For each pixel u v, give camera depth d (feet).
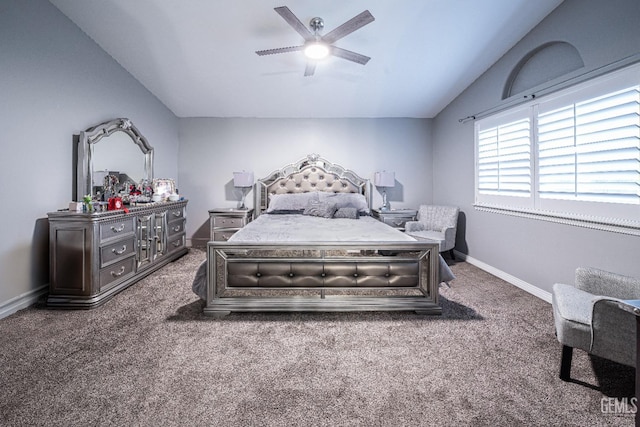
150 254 11.16
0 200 7.55
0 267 7.58
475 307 8.43
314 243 7.88
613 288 5.63
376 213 15.99
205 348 6.22
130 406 4.56
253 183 15.74
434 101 14.64
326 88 13.46
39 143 8.53
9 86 7.69
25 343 6.35
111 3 8.76
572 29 8.02
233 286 7.84
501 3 8.52
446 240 12.71
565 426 4.23
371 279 7.88
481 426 4.23
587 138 7.72
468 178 13.26
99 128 10.21
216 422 4.27
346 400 4.73
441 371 5.48
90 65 10.26
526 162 9.84
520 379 5.26
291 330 7.02
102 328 7.05
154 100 14.11
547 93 8.80
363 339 6.63
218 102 14.76
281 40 10.28
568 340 4.98
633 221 6.72
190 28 9.73
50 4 8.73
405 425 4.25
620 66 6.76
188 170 16.39
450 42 10.24
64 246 8.12
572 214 8.19
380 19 9.23
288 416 4.40
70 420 4.29
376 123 16.48
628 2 6.64
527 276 9.82
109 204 9.45
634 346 4.40
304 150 16.43
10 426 4.17
